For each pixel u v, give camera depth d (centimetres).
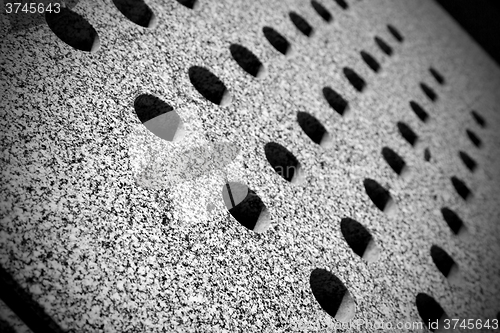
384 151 44
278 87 39
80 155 27
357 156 40
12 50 28
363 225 36
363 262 34
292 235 32
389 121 47
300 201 34
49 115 27
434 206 44
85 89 29
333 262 32
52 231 25
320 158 37
